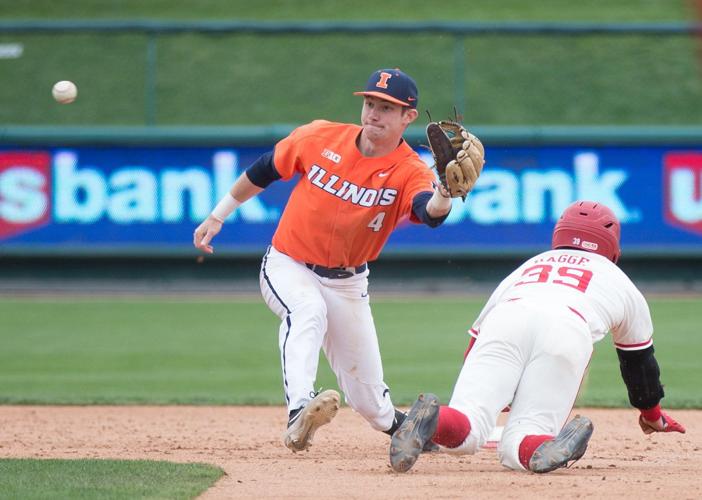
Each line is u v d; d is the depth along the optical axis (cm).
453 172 1795
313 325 2006
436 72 8831
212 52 9131
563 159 6512
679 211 6531
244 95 8656
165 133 6525
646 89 8700
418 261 6775
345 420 3005
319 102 8594
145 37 9169
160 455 2300
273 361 4350
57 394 3566
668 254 6525
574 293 1919
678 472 1992
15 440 2608
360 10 10100
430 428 1791
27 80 8694
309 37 9250
